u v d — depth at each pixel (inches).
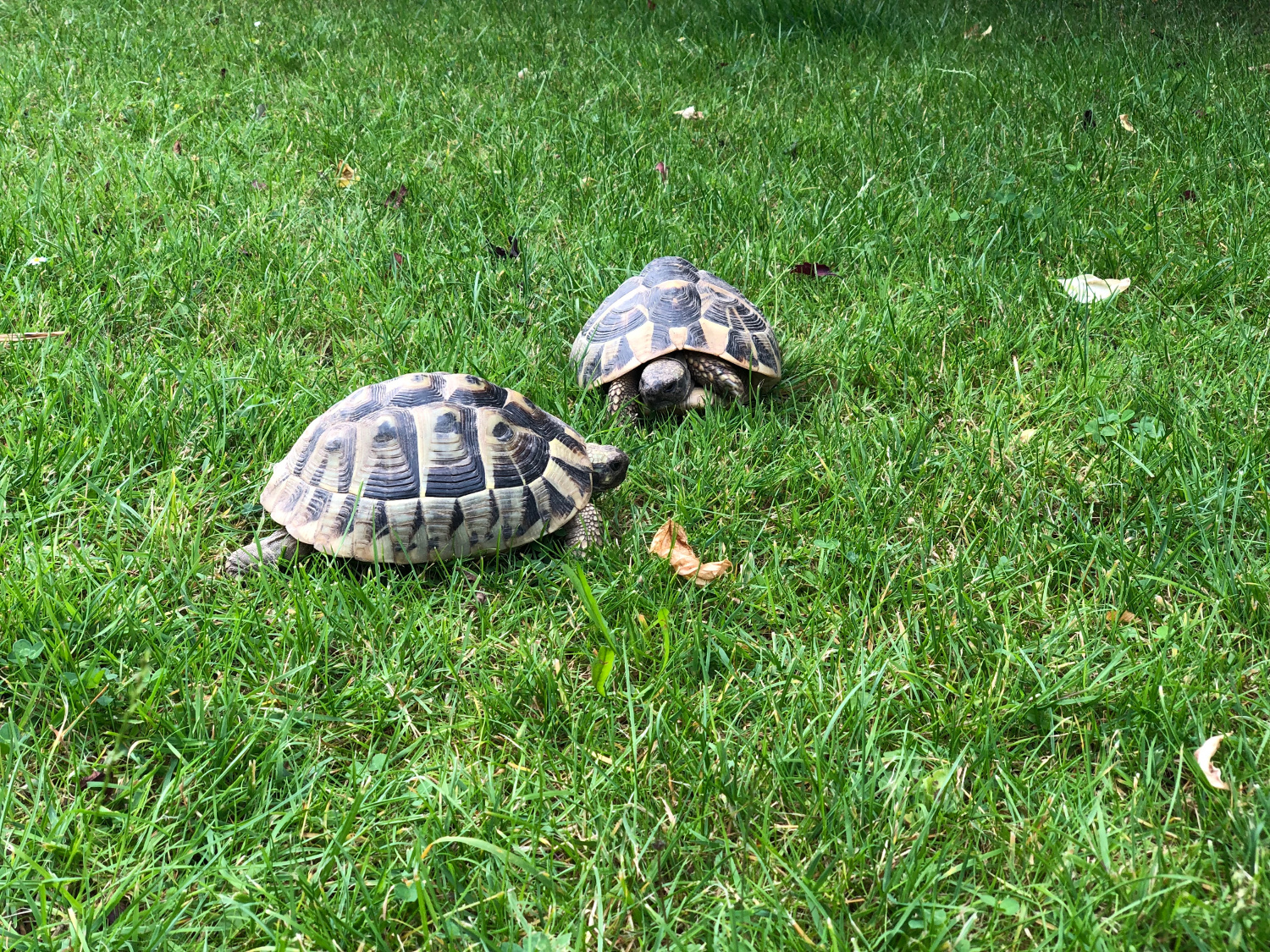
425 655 25.7
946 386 34.6
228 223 41.9
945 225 43.1
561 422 29.6
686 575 27.8
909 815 22.7
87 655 25.3
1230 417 32.0
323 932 20.9
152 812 22.2
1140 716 24.0
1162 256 40.4
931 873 21.6
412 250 40.8
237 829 22.2
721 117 53.8
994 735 23.8
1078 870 21.9
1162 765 23.2
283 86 56.2
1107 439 31.7
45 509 28.3
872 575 27.1
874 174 46.3
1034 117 52.4
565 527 28.9
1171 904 20.6
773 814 23.1
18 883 21.1
